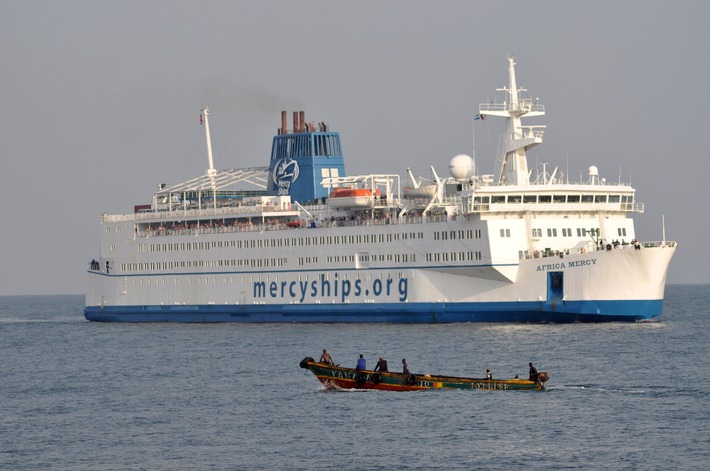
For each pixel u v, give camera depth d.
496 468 198.62
